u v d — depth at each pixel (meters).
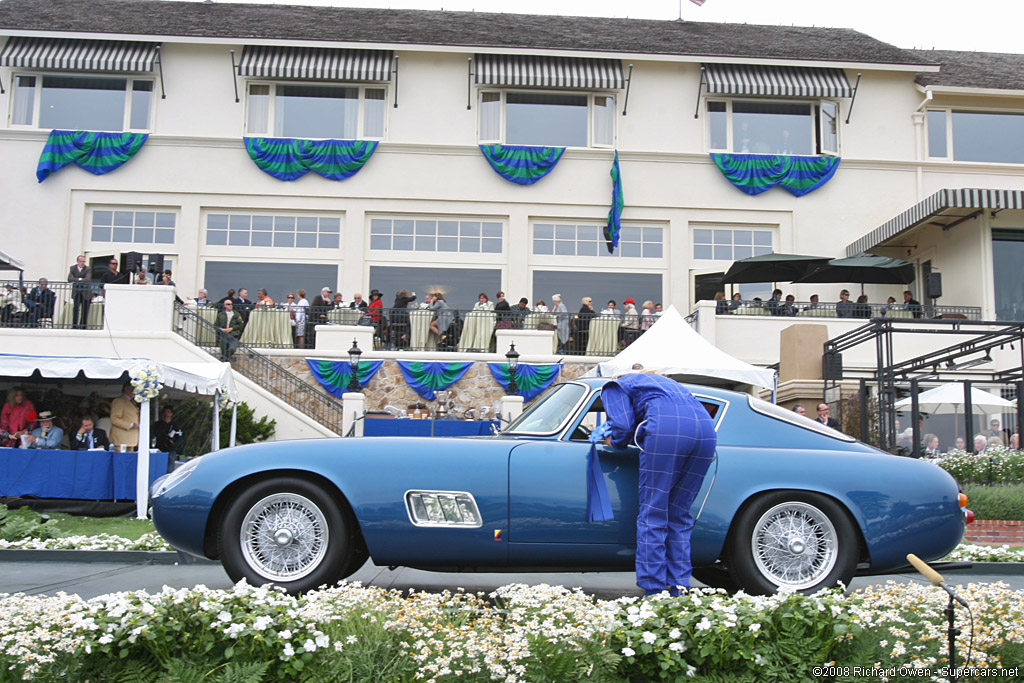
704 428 4.95
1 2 23.19
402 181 22.34
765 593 5.14
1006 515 10.75
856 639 3.81
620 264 22.55
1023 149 23.56
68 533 9.55
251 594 4.05
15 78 22.05
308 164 22.05
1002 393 17.72
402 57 22.78
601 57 22.50
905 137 23.17
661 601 4.06
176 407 15.43
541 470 5.17
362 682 3.53
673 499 5.00
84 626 3.60
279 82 22.64
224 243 22.02
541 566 5.19
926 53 25.98
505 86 22.86
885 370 14.12
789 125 23.33
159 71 22.14
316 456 5.16
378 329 18.56
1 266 18.25
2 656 3.53
